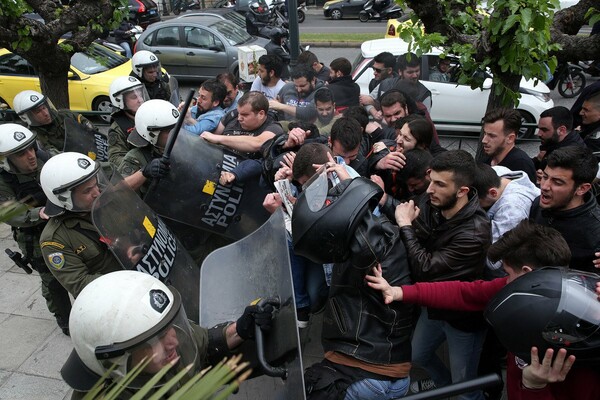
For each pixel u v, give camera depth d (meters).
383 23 18.09
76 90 8.57
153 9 15.84
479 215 2.21
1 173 3.20
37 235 3.23
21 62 8.38
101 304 1.45
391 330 1.92
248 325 1.72
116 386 0.97
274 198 2.69
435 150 3.50
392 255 2.04
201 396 0.84
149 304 1.49
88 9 4.68
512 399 1.80
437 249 2.22
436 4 3.54
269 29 11.59
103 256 2.59
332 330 1.96
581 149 2.28
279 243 1.89
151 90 4.96
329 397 1.85
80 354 1.47
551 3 2.97
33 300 4.03
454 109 7.27
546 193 2.33
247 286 2.00
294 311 1.58
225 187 3.07
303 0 19.45
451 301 2.04
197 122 4.33
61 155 2.47
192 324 1.83
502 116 3.17
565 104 8.93
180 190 3.00
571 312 1.49
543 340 1.51
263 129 3.46
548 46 3.29
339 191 1.84
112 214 2.39
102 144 4.28
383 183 2.82
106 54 9.17
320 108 4.29
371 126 3.68
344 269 1.90
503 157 3.26
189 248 3.33
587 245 2.28
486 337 2.41
